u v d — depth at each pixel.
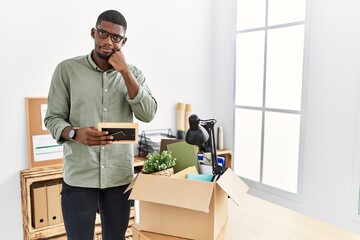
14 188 2.39
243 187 1.37
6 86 2.32
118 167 1.49
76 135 1.32
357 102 2.29
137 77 1.57
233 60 3.28
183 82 3.25
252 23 3.09
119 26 1.35
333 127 2.45
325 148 2.52
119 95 1.49
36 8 2.39
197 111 3.40
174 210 1.30
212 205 1.23
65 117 1.48
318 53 2.52
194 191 1.22
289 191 2.86
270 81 2.96
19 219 2.43
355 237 1.29
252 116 3.17
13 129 2.37
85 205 1.43
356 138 2.30
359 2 2.23
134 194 1.27
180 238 1.30
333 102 2.44
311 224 1.41
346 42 2.33
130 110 1.55
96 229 2.45
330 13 2.42
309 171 2.65
